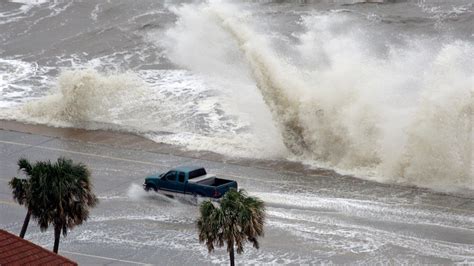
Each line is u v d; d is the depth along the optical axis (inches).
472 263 3533.5
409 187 4488.2
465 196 4323.3
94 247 3831.2
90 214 4217.5
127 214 4205.2
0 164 4972.9
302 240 3826.3
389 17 7864.2
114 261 3676.2
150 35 7780.5
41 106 5910.4
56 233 3287.4
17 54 7539.4
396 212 4124.0
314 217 4082.2
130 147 5231.3
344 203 4256.9
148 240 3887.8
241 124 5531.5
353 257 3634.4
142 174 4756.4
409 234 3853.3
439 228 3912.4
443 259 3585.1
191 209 4254.4
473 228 3902.6
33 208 3248.0
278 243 3801.7
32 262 2645.2
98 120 5738.2
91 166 4899.1
